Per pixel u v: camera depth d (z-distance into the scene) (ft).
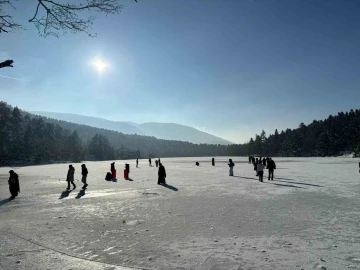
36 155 372.17
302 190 52.75
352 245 21.26
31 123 478.18
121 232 25.76
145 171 126.41
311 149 459.32
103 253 20.29
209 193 50.98
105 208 37.45
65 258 19.29
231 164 92.68
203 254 19.84
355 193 47.62
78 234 25.21
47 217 32.48
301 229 25.96
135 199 44.88
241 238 23.50
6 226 28.43
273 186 60.08
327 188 54.90
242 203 40.01
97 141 547.08
